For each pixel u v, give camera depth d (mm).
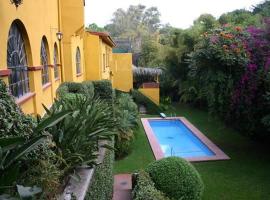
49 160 2936
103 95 12398
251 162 9320
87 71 14539
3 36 4469
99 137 4125
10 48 5113
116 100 13883
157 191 5184
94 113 4164
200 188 5918
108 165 5344
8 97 2920
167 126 15961
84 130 3748
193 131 13492
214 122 14828
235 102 10117
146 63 27062
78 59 12727
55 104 4449
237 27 10070
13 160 2324
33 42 6320
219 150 10547
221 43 9586
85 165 3715
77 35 11523
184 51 19344
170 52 20266
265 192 7234
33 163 2732
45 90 7582
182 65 20172
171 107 20156
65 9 10375
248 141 11617
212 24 18641
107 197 5160
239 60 9406
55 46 9625
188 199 5734
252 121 10227
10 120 2693
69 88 9633
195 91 18141
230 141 11703
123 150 9820
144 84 20469
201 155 10594
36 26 6629
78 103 4539
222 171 8617
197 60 10148
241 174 8367
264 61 9305
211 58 9641
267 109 9500
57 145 3443
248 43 9664
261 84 9516
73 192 3059
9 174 2266
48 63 8312
